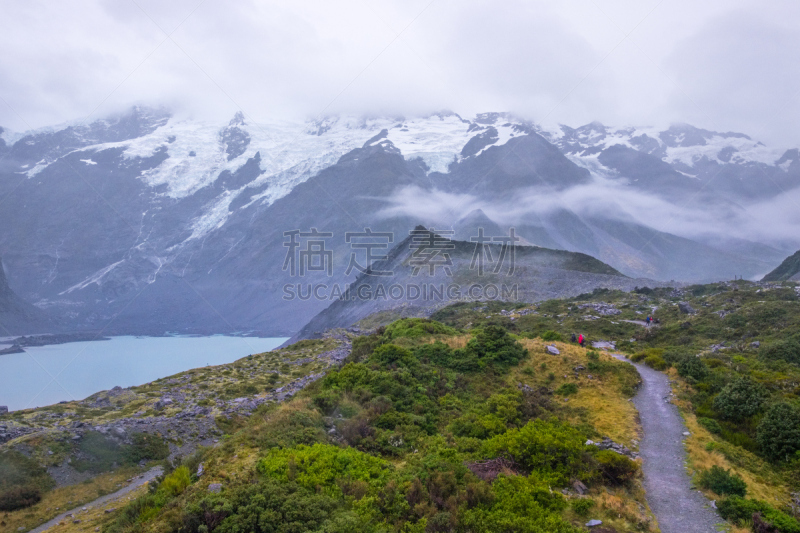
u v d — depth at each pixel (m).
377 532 16.84
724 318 63.91
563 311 86.00
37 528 29.94
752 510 18.64
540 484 20.62
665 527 18.27
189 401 51.38
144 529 17.03
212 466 20.89
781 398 29.31
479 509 18.58
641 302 90.06
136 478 37.22
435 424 28.28
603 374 35.69
